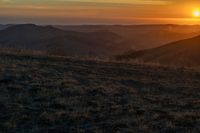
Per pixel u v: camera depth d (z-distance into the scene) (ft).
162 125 38.91
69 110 44.78
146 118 41.45
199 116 42.24
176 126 38.81
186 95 55.42
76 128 38.50
